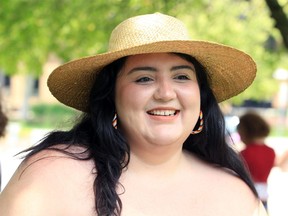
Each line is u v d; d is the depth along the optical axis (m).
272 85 17.19
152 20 2.85
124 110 2.81
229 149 3.21
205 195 2.99
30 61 9.80
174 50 2.75
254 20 11.46
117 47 2.84
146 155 2.87
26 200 2.62
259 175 6.26
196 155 3.22
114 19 7.30
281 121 27.78
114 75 2.87
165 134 2.77
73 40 8.31
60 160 2.75
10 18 8.29
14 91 31.77
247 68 3.09
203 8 8.73
